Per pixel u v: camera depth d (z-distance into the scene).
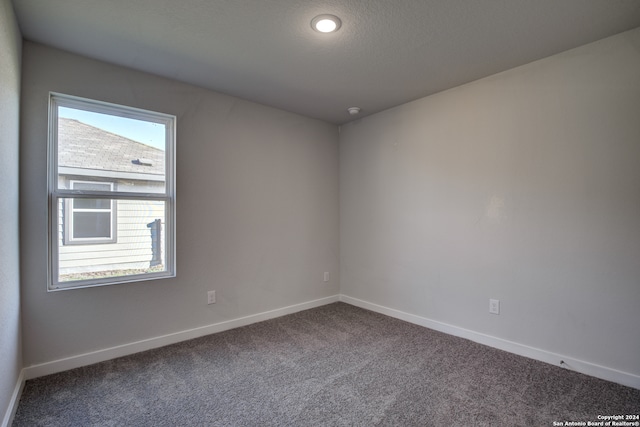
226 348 2.68
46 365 2.21
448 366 2.36
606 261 2.14
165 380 2.17
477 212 2.78
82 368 2.32
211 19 1.92
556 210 2.34
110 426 1.71
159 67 2.53
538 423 1.72
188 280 2.86
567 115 2.29
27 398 1.94
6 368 1.67
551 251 2.37
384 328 3.14
